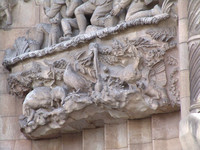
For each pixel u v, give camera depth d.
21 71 22.38
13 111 23.20
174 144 20.50
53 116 21.27
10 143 23.05
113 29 20.27
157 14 19.80
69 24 22.20
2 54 23.66
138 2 20.56
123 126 21.73
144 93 19.86
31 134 22.44
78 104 20.64
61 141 22.94
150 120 21.22
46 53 21.70
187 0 19.16
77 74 20.98
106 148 21.73
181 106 18.81
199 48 18.53
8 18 23.81
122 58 20.27
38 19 23.72
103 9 21.52
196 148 17.34
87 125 22.12
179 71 19.42
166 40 19.62
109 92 20.08
